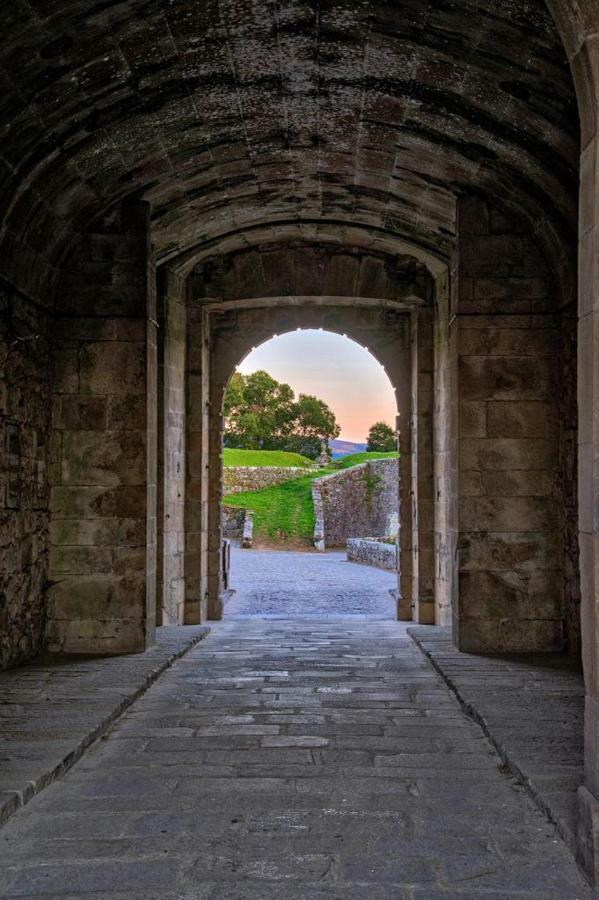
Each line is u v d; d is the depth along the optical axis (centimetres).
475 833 306
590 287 279
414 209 750
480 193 665
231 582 1524
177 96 543
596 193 275
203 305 954
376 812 326
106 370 675
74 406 674
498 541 667
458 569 668
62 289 678
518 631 662
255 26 468
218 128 605
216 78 530
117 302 678
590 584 277
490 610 664
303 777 366
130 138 572
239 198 759
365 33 480
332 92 555
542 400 673
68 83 473
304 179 727
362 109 580
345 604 1203
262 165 689
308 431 4762
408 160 652
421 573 931
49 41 428
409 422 982
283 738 427
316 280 924
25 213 559
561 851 290
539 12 418
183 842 297
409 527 971
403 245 871
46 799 338
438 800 339
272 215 826
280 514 2769
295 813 325
